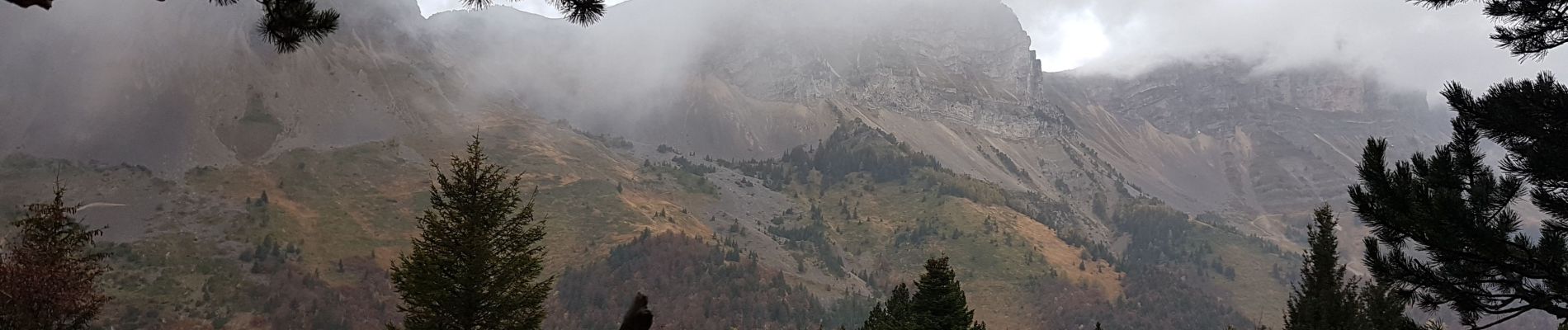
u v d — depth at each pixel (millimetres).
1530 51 15289
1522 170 14625
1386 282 15906
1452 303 15469
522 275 34219
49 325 26672
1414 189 14391
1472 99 15039
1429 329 22953
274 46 11414
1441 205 13977
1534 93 14086
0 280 25500
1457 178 14703
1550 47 15016
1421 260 15453
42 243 27156
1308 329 30156
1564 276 14102
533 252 35406
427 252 33281
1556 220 14141
